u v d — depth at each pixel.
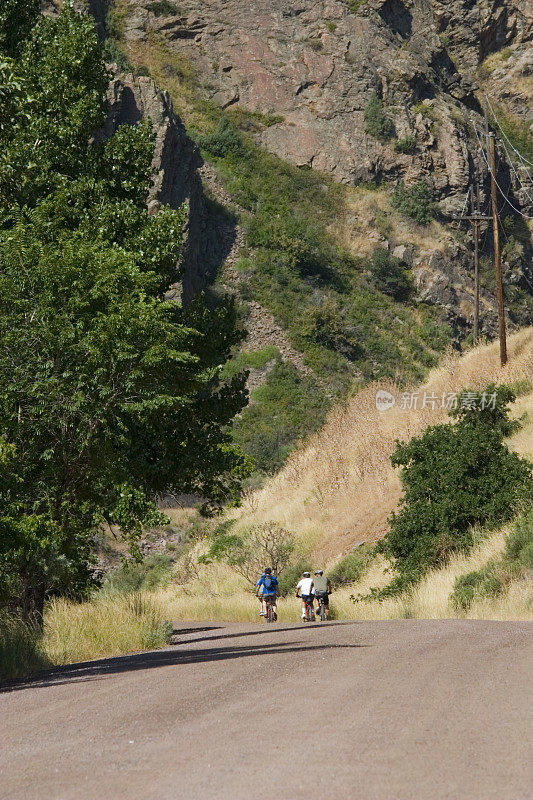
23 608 49.84
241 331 56.66
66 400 40.47
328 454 115.62
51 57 53.88
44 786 14.74
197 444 53.06
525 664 26.92
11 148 50.44
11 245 42.34
